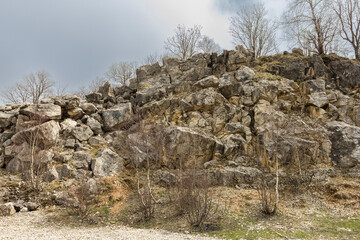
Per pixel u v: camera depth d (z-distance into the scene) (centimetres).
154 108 2212
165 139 1855
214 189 1578
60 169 1698
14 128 2141
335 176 1602
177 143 1814
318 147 1739
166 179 1659
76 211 1330
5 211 1307
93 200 1459
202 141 1817
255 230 1091
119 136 2064
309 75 2222
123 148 1869
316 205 1370
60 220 1253
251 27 3719
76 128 2070
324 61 2345
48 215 1319
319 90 2034
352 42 2719
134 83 2712
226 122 2012
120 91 2720
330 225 1120
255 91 2036
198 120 2048
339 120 1925
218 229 1118
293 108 2033
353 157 1648
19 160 1770
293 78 2216
